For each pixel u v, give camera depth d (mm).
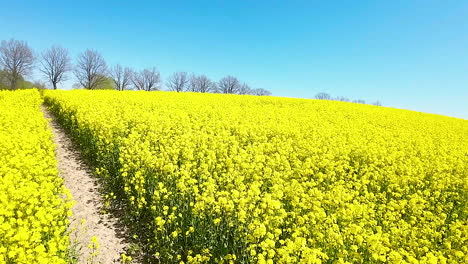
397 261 5457
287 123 20141
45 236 6070
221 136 14227
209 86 104250
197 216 6957
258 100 35594
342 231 6539
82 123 14430
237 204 7082
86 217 8172
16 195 6617
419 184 10984
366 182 10203
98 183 10336
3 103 19094
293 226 6590
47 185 7590
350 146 15023
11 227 5945
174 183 8820
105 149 11734
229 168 9469
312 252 5289
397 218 8094
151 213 7855
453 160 14727
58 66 80250
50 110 24797
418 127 25516
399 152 15164
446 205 9445
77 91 35062
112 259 6582
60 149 13852
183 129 15367
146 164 9625
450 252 6668
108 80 90438
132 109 20828
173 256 6457
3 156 9203
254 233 5566
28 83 78062
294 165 11789
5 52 73625
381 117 29281
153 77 98375
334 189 8594
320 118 24500
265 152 13445
